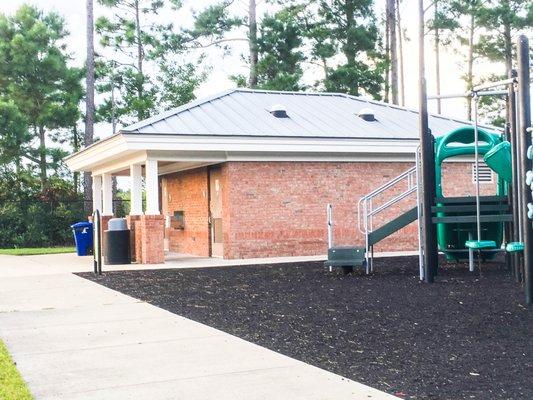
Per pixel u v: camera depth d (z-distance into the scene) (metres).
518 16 46.00
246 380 6.36
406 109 25.52
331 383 6.21
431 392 5.95
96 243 16.88
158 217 19.61
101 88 45.81
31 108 40.88
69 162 26.98
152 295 12.72
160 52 44.81
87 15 34.97
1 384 6.35
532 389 5.99
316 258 20.11
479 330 8.70
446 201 14.93
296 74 40.75
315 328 9.06
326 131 21.48
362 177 21.81
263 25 41.56
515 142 13.16
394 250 22.33
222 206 20.92
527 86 11.09
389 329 8.88
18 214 31.61
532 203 10.79
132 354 7.61
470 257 15.68
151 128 19.67
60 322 9.89
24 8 41.34
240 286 13.83
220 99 23.72
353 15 45.47
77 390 6.18
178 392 6.02
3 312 10.95
